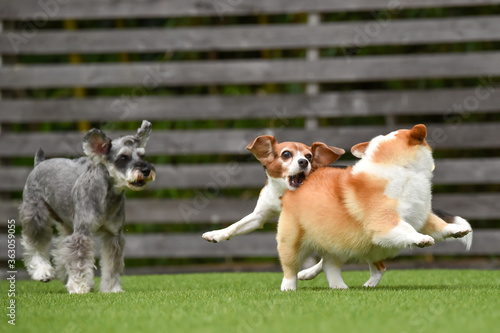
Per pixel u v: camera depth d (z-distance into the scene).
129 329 4.46
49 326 4.69
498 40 11.53
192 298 6.16
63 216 8.02
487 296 5.85
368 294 6.09
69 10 11.99
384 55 13.01
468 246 6.86
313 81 11.74
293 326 4.34
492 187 13.23
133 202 11.88
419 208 6.47
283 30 11.77
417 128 6.50
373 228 6.38
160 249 11.83
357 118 13.22
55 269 8.40
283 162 7.30
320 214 6.64
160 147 11.93
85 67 12.02
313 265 7.97
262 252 11.70
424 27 11.48
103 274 7.86
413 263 11.52
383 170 6.46
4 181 11.91
